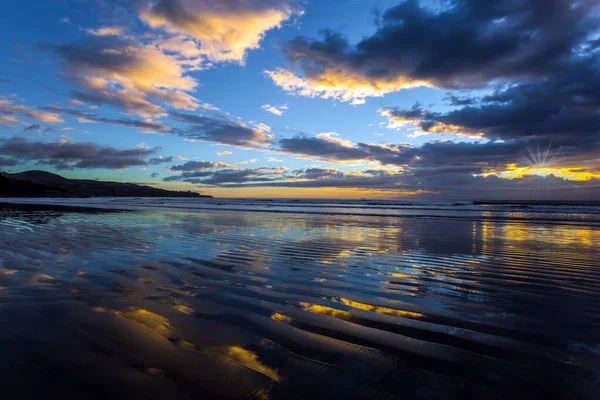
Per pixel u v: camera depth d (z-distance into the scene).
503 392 2.19
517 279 5.29
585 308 3.92
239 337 2.99
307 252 7.57
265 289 4.59
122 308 3.73
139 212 21.97
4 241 8.55
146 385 2.21
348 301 4.11
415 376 2.37
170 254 7.07
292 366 2.48
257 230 11.98
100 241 8.69
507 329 3.27
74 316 3.45
